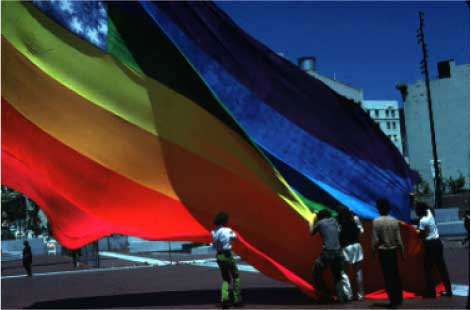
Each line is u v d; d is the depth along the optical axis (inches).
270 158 370.6
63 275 796.6
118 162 370.9
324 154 382.6
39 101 355.9
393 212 396.5
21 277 807.1
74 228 422.0
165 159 371.9
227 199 379.9
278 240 380.5
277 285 483.2
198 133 367.6
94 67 353.1
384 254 328.2
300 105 379.2
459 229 1208.8
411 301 343.3
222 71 360.2
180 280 595.2
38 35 346.0
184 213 387.2
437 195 1512.1
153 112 362.6
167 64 360.2
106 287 559.2
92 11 350.3
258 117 367.2
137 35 356.8
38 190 409.7
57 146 370.0
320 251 378.3
